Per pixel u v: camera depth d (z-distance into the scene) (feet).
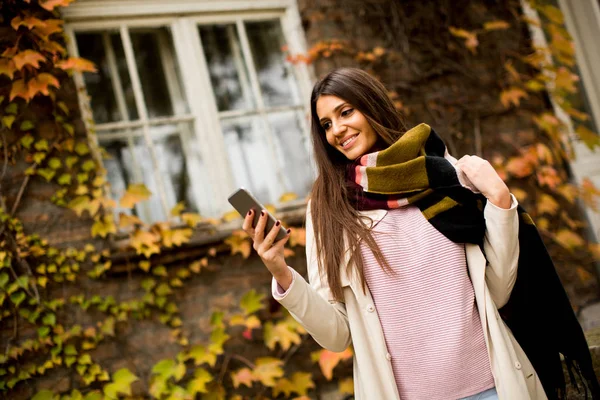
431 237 5.17
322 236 5.47
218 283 11.00
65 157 10.45
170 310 10.50
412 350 5.05
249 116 12.43
